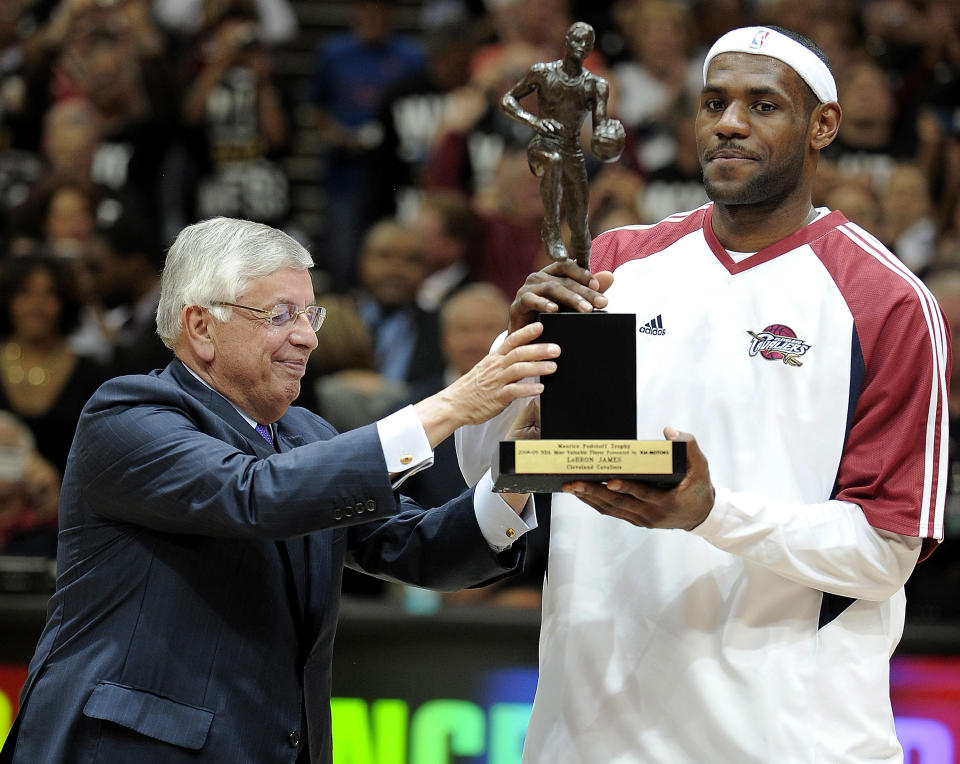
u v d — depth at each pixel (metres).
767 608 8.76
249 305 8.63
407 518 9.60
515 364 8.00
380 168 23.62
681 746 8.79
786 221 8.95
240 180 23.81
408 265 20.25
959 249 19.94
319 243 25.86
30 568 14.48
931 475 8.45
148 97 23.50
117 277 20.44
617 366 8.03
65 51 23.55
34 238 20.98
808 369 8.70
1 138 23.66
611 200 21.23
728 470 8.77
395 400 16.38
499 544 9.18
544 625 9.34
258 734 8.54
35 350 18.20
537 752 9.17
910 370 8.50
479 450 9.20
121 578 8.56
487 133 22.44
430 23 26.44
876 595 8.58
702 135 8.80
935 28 23.95
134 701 8.28
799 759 8.58
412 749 13.48
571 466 7.71
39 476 16.20
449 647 13.55
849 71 23.14
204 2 24.45
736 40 8.70
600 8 24.62
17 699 13.73
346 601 13.73
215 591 8.56
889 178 21.94
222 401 8.87
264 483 8.22
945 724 13.23
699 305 9.00
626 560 9.02
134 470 8.45
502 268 21.14
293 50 28.34
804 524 8.30
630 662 8.91
